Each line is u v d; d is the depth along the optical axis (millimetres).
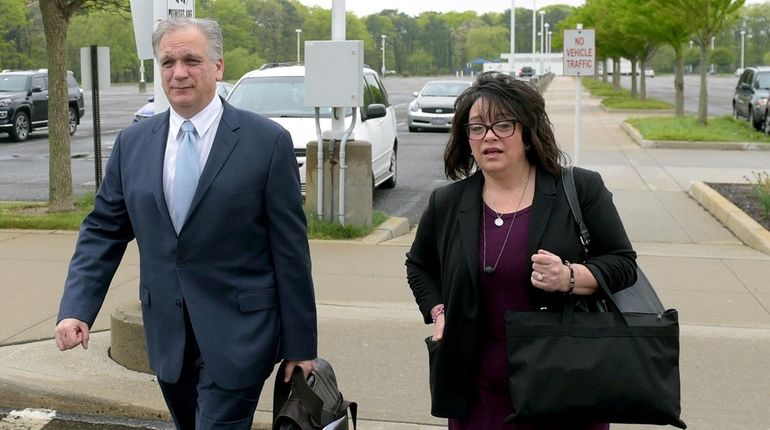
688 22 25219
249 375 3383
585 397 2920
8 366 5867
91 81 11633
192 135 3432
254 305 3430
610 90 60844
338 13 10195
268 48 91812
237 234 3396
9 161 19812
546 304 3182
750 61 149750
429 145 23344
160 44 3404
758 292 7965
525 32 146750
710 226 11734
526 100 3236
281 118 12734
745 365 5980
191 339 3457
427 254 3525
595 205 3244
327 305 7383
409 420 5148
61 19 11891
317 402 3492
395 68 141625
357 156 10336
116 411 5367
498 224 3254
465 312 3246
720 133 23250
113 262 3641
